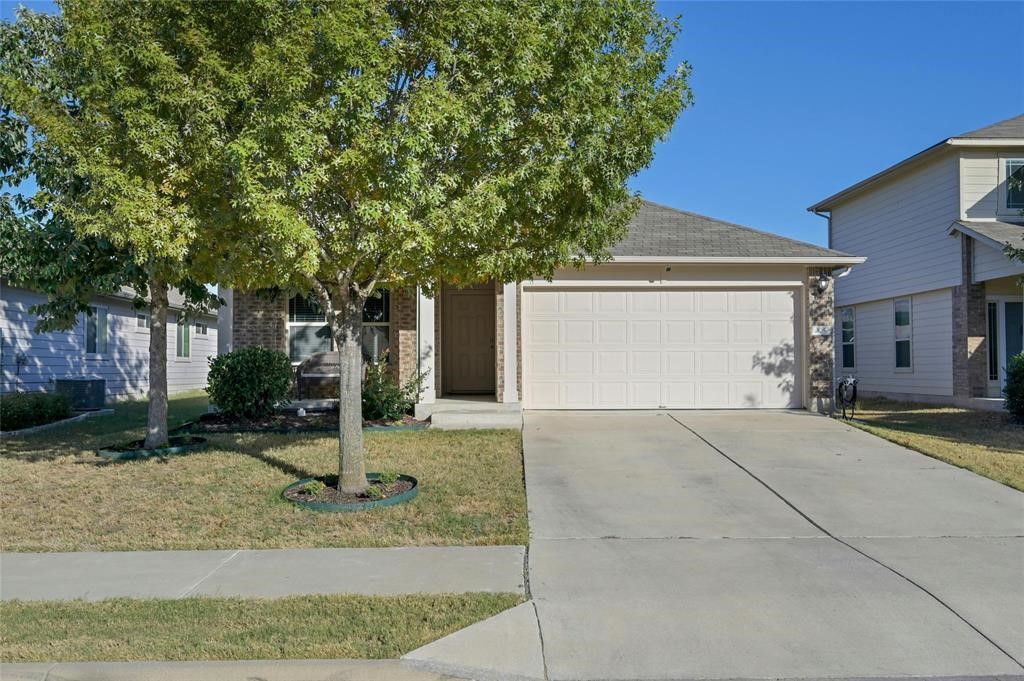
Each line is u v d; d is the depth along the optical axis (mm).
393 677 3951
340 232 6707
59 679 3895
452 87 6824
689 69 7715
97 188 6297
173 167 6234
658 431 11234
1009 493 7855
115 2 6336
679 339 13602
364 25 6250
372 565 5699
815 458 9484
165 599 4969
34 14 8805
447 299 14820
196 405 17266
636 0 7367
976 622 4629
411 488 7754
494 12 6500
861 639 4387
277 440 10547
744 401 13633
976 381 15445
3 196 9570
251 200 5727
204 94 6008
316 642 4277
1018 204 15711
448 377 14820
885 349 18781
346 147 6441
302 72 5961
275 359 12211
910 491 7941
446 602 4891
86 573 5535
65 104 8367
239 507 7270
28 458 9688
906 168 17391
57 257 9406
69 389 15602
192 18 6285
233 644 4246
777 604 4914
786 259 13188
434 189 6344
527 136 6891
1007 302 16047
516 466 9008
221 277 6996
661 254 13203
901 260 17922
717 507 7398
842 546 6195
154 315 9953
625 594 5086
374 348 13719
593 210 7484
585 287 13523
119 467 8961
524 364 13523
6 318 15312
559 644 4301
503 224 7004
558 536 6488
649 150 7473
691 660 4125
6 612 4734
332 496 7488
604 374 13570
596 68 7047
